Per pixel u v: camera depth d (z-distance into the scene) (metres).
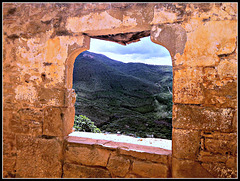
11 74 2.25
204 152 1.63
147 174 1.80
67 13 2.07
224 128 1.59
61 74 2.09
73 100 2.28
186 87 1.70
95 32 2.02
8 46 2.26
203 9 1.67
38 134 2.14
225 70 1.60
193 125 1.67
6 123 2.25
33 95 2.17
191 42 1.69
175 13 1.74
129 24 1.85
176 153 1.70
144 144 2.07
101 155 1.95
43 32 2.15
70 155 2.03
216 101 1.62
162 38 1.78
